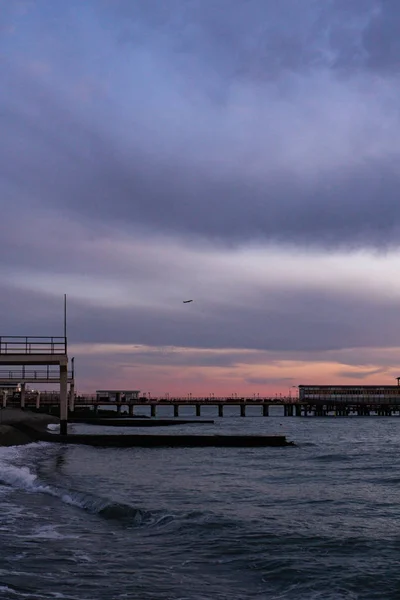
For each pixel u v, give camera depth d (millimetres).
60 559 11398
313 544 12578
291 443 45219
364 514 16125
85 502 17484
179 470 28031
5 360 46156
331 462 32656
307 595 9414
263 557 11586
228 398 150250
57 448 41281
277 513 16188
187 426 90375
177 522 14633
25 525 14562
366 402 143375
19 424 51781
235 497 19203
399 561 11266
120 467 29344
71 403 99500
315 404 147625
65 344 46844
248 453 39000
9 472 23984
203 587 9828
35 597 9125
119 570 10711
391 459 34625
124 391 150000
